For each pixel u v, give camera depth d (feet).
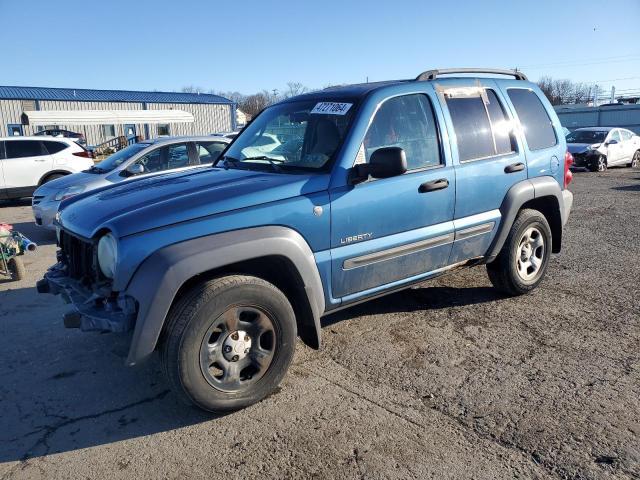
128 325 9.89
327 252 11.87
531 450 9.50
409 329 15.01
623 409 10.69
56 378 12.86
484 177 14.79
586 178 55.01
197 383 10.23
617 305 16.48
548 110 17.54
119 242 9.94
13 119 123.34
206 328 10.18
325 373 12.62
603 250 23.38
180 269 9.81
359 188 12.19
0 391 12.28
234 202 10.80
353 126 12.42
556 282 18.89
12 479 9.22
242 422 10.72
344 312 16.37
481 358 13.16
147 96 149.38
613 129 66.80
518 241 16.29
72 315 10.52
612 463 9.05
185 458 9.67
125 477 9.23
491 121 15.43
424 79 14.38
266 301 10.84
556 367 12.57
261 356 11.04
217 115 157.07
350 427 10.41
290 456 9.60
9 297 19.12
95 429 10.68
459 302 17.01
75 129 127.54
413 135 13.50
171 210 10.43
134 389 12.25
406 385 11.96
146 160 29.17
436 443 9.82
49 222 28.78
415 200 13.19
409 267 13.57
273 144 13.96
